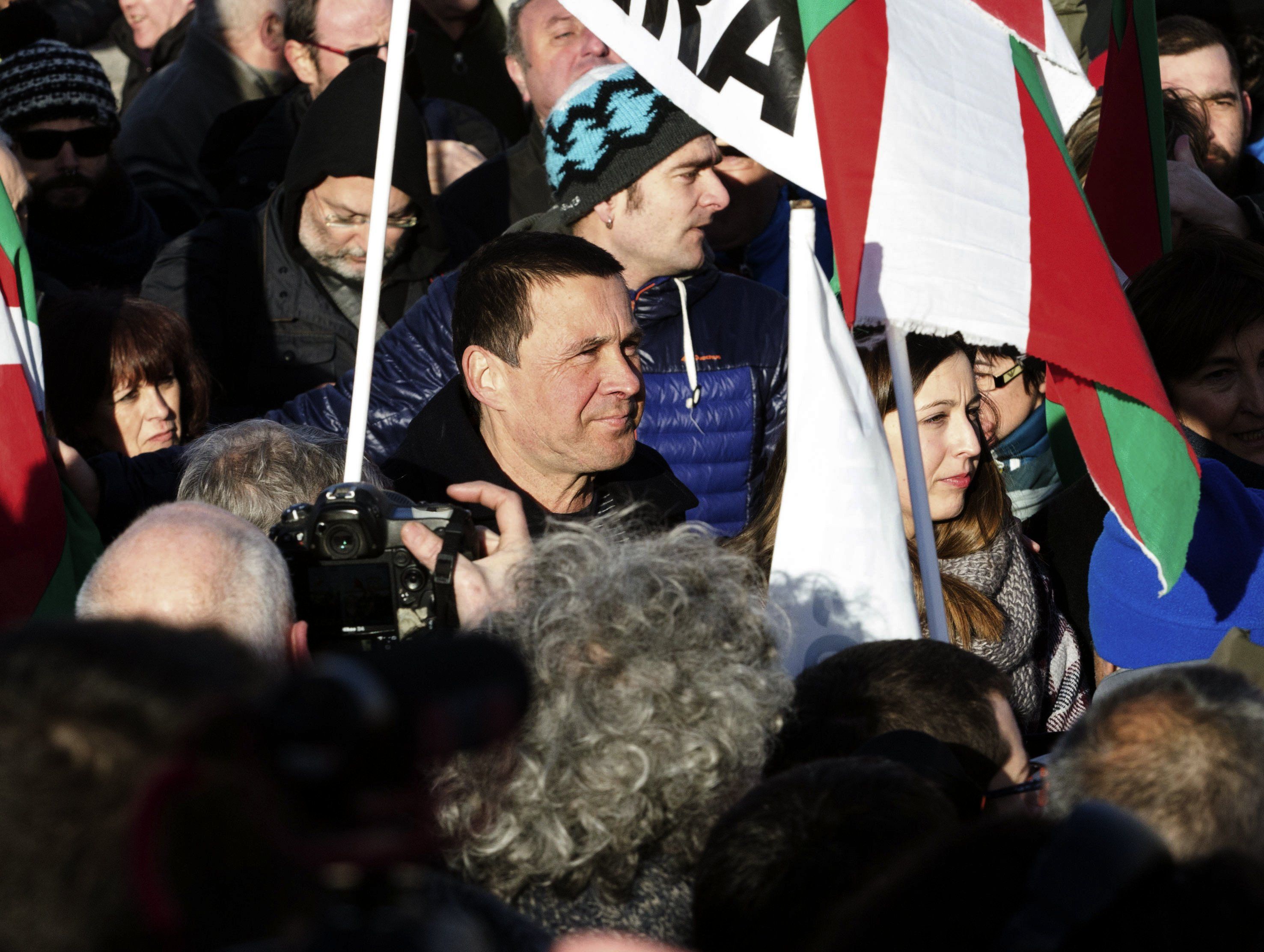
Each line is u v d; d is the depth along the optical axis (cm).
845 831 196
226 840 121
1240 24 909
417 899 131
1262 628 387
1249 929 147
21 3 729
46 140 643
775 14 373
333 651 297
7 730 128
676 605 238
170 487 419
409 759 123
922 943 156
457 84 906
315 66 707
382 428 510
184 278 595
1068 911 147
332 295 598
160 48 997
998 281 360
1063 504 512
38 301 525
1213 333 439
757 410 519
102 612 252
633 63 365
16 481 353
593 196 490
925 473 418
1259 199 732
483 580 298
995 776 268
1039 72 402
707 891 199
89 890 123
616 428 396
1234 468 443
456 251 677
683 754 226
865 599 329
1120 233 496
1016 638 427
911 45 364
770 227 698
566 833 221
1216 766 195
